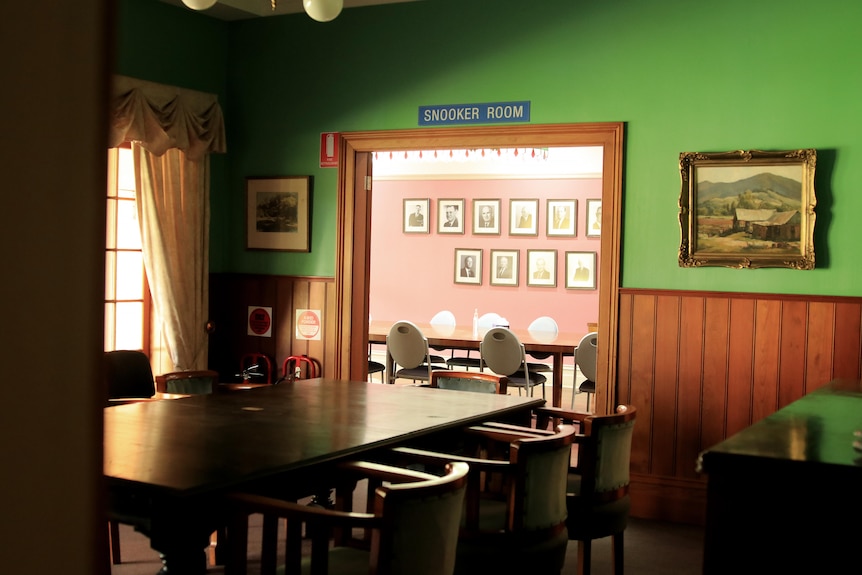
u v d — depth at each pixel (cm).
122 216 645
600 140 583
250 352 714
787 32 534
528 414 439
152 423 354
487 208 1128
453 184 1145
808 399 321
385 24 655
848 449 205
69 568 49
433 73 639
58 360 47
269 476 271
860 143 516
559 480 319
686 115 560
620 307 576
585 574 369
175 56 670
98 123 49
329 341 683
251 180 712
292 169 696
